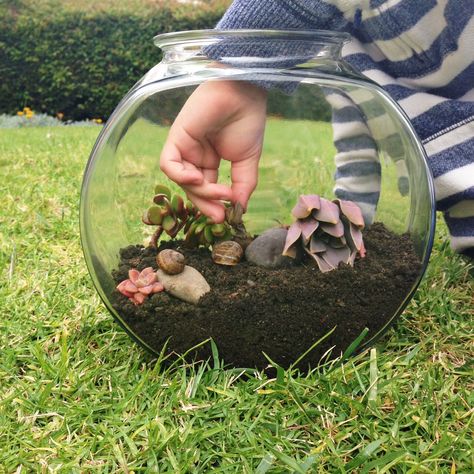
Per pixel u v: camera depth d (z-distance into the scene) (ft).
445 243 2.76
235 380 1.69
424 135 2.30
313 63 1.70
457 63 2.22
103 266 1.81
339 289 1.71
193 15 10.87
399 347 1.90
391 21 2.20
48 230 3.11
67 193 3.81
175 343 1.72
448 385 1.65
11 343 1.97
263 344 1.70
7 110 11.41
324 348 1.73
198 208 1.83
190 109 1.76
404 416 1.53
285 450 1.42
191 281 1.71
